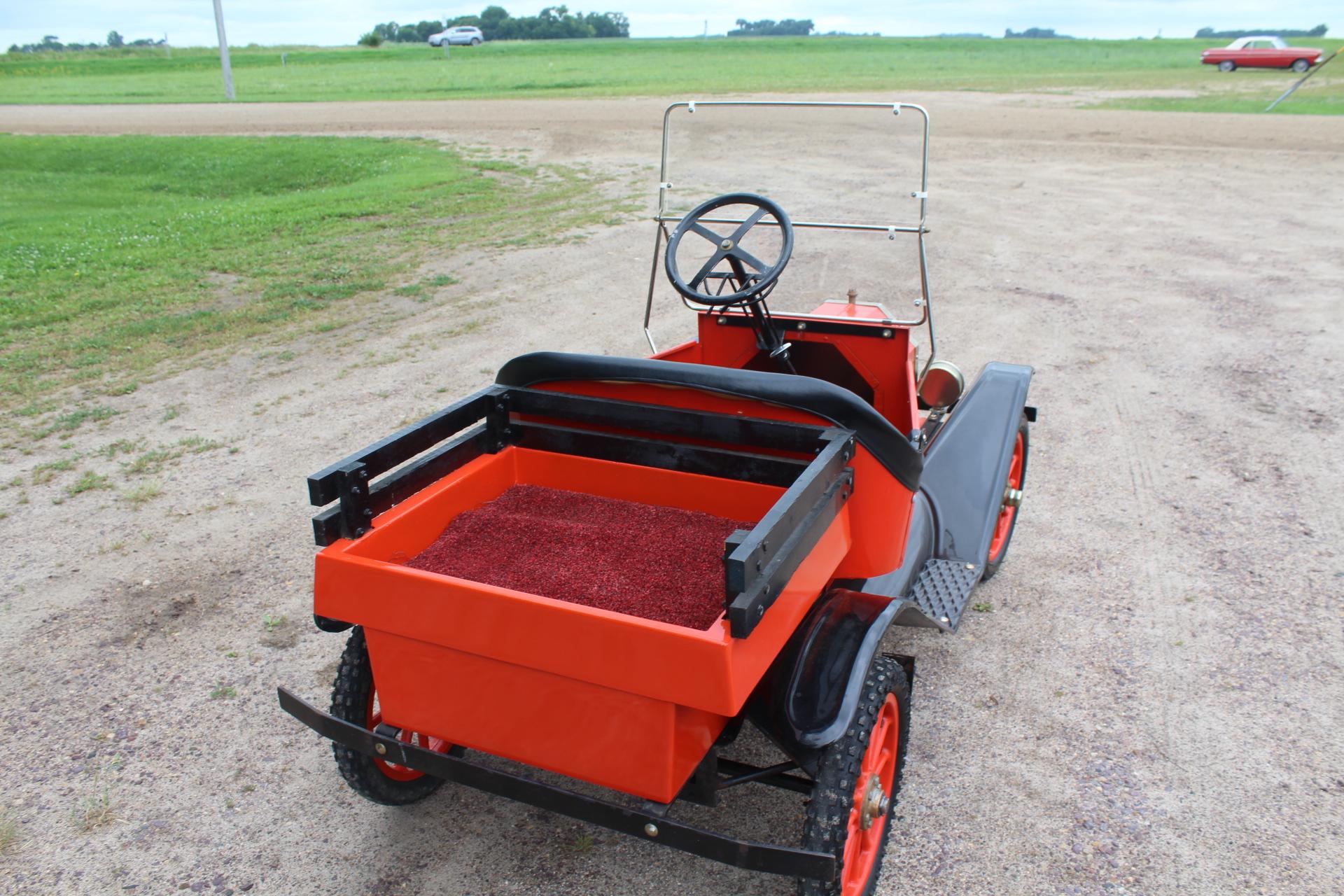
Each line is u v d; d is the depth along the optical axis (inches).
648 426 106.3
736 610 68.9
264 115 959.6
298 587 159.0
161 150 732.0
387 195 538.0
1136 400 232.4
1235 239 404.2
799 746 86.2
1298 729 121.0
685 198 142.4
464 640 81.2
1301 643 138.2
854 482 98.7
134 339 298.5
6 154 743.7
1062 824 106.8
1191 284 336.8
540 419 114.3
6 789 115.3
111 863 104.3
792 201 136.6
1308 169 562.3
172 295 348.8
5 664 139.2
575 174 601.6
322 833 108.6
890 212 133.4
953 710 125.8
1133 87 1121.4
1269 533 169.3
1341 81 1111.0
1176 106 882.8
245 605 153.9
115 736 124.6
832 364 143.3
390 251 414.0
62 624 149.2
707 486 106.9
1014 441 142.5
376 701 114.7
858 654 88.6
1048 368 255.9
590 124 817.5
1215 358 261.9
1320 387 238.4
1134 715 124.1
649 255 396.5
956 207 477.7
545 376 111.1
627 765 78.8
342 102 1090.1
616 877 101.3
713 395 102.0
